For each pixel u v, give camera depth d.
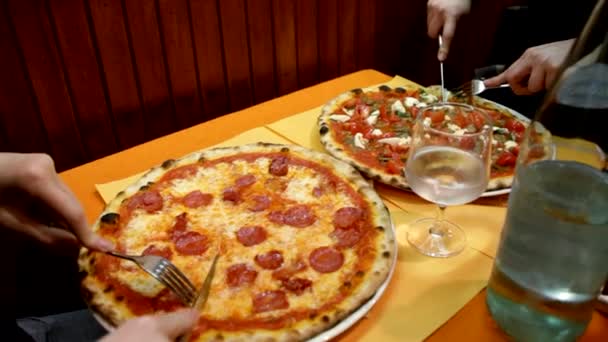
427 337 0.83
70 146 1.98
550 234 0.68
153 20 1.96
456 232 1.06
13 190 0.87
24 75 1.78
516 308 0.75
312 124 1.51
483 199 1.16
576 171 0.73
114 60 1.94
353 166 1.27
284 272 0.94
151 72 2.05
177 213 1.10
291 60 2.46
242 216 1.09
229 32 2.19
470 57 3.03
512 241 0.74
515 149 1.34
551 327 0.73
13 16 1.68
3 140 1.82
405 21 2.94
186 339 0.71
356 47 2.73
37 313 1.61
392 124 1.50
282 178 1.21
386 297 0.91
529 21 1.95
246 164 1.27
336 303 0.86
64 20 1.78
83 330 1.18
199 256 0.98
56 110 1.89
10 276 1.56
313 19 2.44
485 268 0.96
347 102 1.62
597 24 0.75
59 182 0.91
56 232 0.95
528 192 0.72
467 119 1.07
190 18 2.05
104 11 1.84
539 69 1.26
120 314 0.85
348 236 1.02
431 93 1.67
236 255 0.98
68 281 1.67
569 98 0.79
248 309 0.86
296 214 1.09
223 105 2.34
